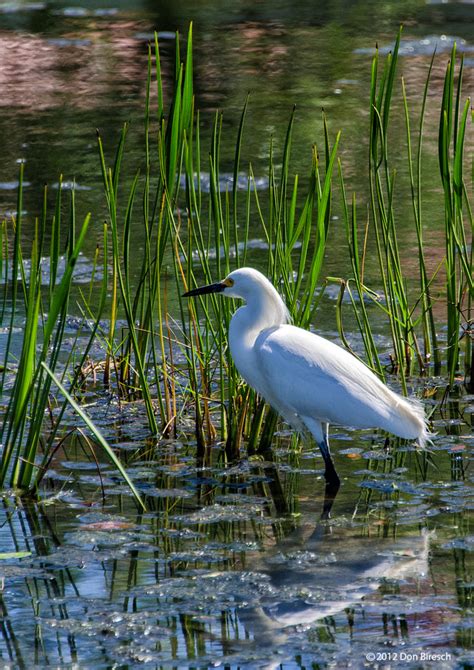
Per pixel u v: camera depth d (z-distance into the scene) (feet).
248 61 105.09
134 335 34.76
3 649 22.40
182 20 126.93
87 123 82.48
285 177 34.40
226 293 33.06
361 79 95.86
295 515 29.09
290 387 31.48
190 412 37.58
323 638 22.49
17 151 74.59
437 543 26.94
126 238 33.99
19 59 108.17
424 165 69.00
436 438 34.65
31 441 30.60
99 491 31.04
